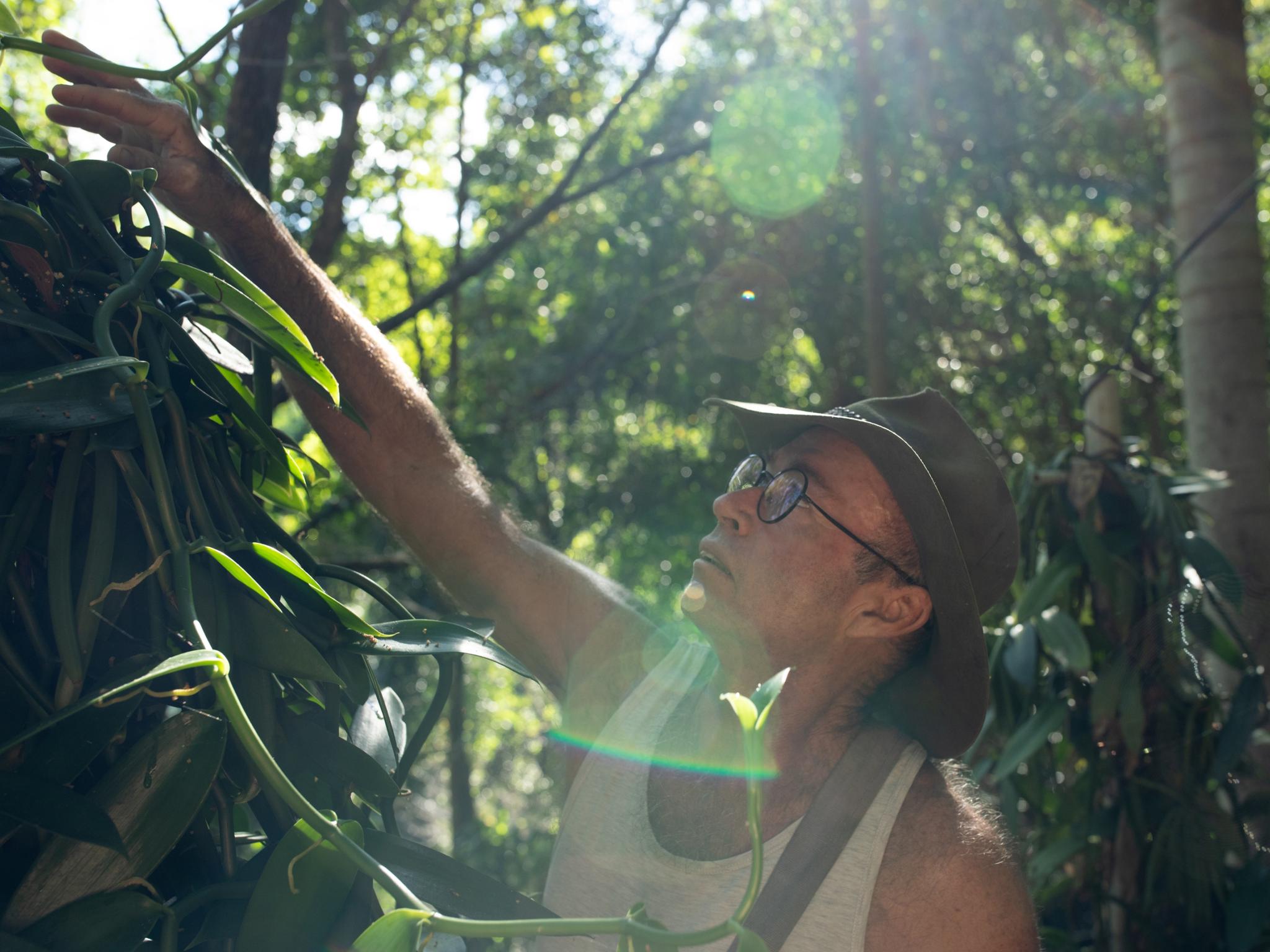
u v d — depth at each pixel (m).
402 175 6.58
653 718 1.29
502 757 10.16
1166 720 2.09
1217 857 2.06
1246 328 3.43
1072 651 2.17
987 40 7.84
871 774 1.13
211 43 0.92
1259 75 8.38
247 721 0.65
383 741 0.93
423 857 0.84
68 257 0.81
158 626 0.77
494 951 0.94
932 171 8.12
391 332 3.59
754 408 1.26
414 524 1.33
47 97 5.19
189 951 0.80
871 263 5.64
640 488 8.52
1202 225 3.50
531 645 1.39
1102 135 7.93
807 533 1.23
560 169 8.20
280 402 2.11
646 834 1.19
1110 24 7.82
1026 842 2.54
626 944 0.68
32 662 0.80
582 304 8.27
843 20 7.94
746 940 0.61
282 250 1.15
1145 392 7.86
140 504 0.78
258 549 0.82
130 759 0.74
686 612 1.29
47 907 0.70
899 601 1.24
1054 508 2.40
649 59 4.07
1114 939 2.26
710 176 8.35
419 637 0.94
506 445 7.90
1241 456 3.34
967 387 8.46
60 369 0.69
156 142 1.01
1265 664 1.92
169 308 0.90
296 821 0.77
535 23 6.93
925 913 1.06
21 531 0.77
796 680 1.24
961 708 1.23
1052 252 9.10
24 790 0.70
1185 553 2.14
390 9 5.95
